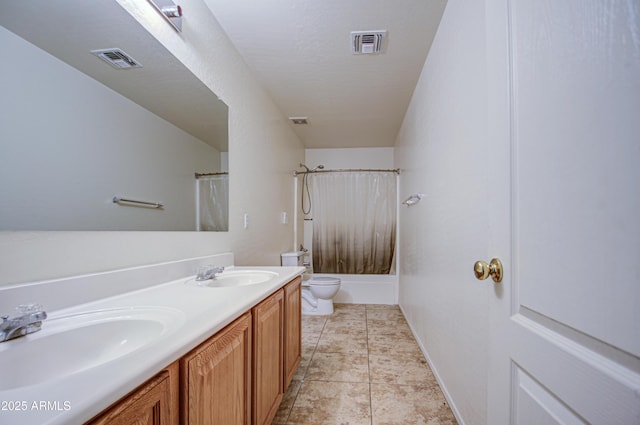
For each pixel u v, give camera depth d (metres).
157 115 1.21
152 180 1.18
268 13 1.61
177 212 1.34
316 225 3.85
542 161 0.56
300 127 3.48
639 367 0.37
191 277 1.36
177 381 0.63
